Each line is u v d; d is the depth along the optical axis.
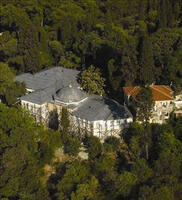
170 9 163.62
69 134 108.00
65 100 108.69
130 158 99.31
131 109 110.38
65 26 161.88
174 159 89.25
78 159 97.00
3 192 84.88
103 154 99.25
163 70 115.88
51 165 100.38
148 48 111.44
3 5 187.25
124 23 182.50
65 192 86.00
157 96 105.56
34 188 87.38
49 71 132.50
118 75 120.69
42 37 154.88
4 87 121.25
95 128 103.38
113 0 193.50
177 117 107.00
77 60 148.88
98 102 108.75
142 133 99.50
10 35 163.62
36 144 99.75
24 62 144.00
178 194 84.38
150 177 88.31
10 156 88.19
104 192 88.62
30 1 186.62
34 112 116.06
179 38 124.19
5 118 100.62
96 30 162.25
